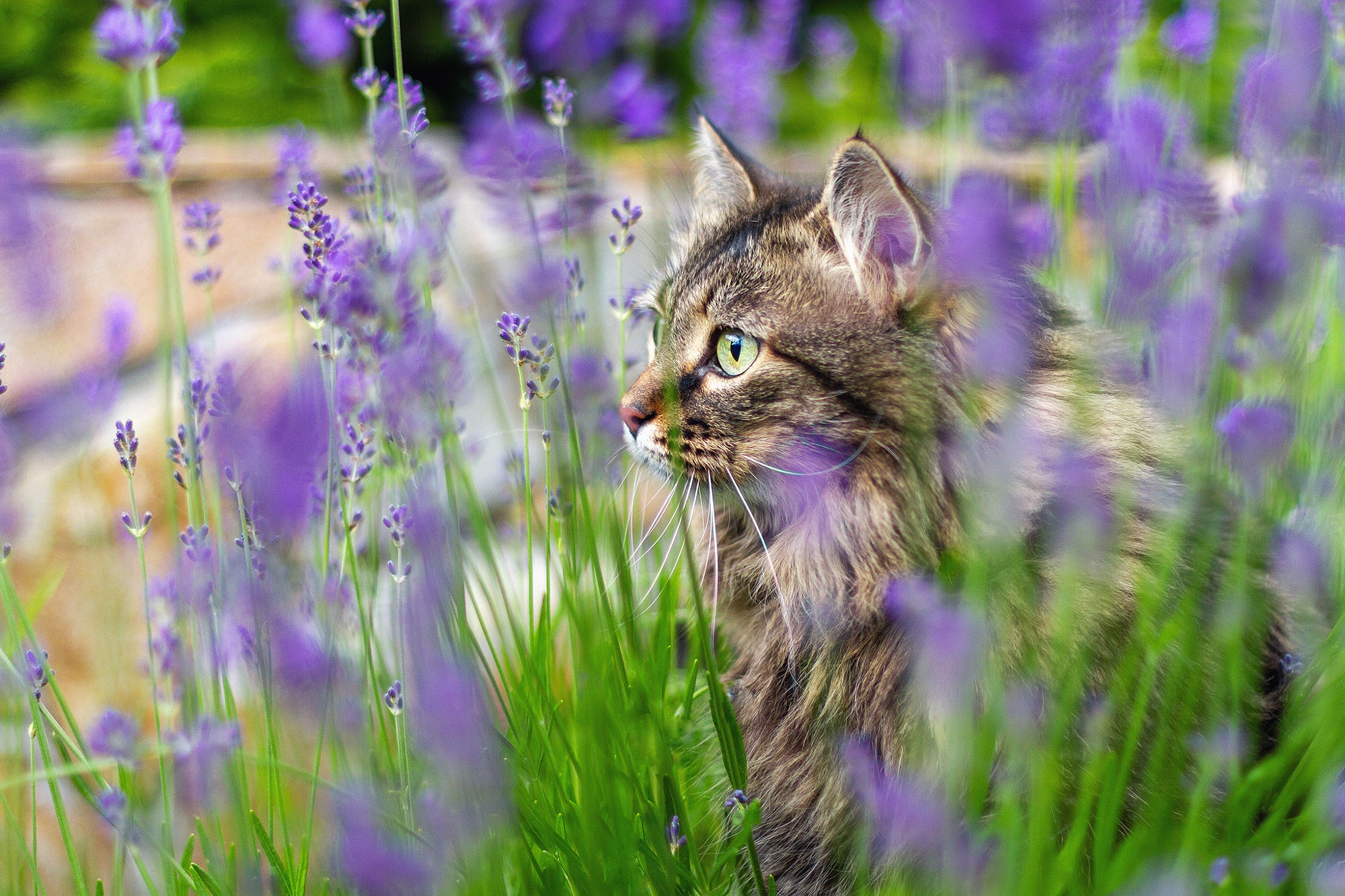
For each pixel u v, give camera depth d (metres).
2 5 3.51
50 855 1.98
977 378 1.73
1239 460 1.69
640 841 1.67
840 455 1.77
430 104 3.17
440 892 1.60
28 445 2.07
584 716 1.66
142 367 2.16
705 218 1.88
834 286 1.77
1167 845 1.68
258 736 1.76
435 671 1.59
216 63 3.32
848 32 2.59
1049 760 1.63
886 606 1.75
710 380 1.79
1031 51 1.57
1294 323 1.78
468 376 1.81
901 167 1.94
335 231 1.73
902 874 1.71
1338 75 1.78
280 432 1.62
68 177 2.42
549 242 1.73
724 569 1.83
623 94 1.63
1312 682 1.72
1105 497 1.72
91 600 2.05
